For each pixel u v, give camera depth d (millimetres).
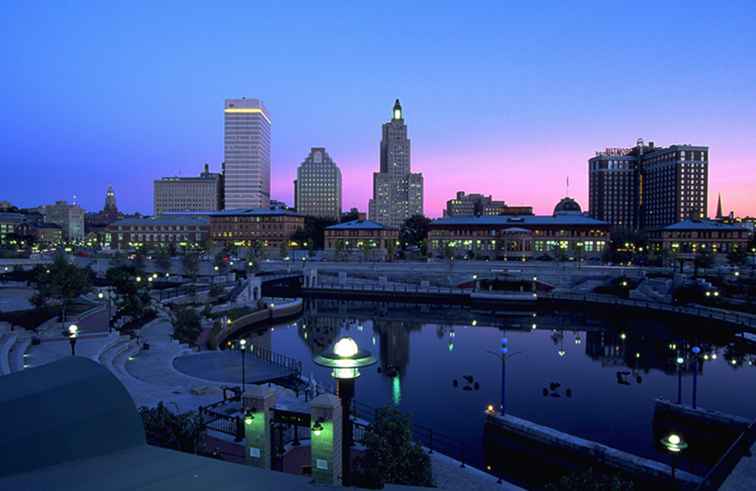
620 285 135375
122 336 59188
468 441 44406
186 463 14258
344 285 150500
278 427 27781
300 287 158750
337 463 18203
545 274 141375
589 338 92062
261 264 167875
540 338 92438
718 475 28000
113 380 17250
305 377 56812
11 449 13797
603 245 194500
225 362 57344
